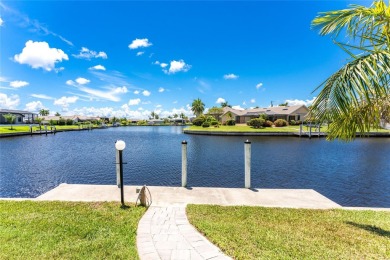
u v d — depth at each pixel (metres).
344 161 14.80
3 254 2.96
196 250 3.15
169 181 10.54
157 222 4.03
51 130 43.53
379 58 2.93
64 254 3.00
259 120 42.16
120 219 4.11
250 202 5.17
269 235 3.56
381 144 23.47
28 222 3.91
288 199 5.38
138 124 101.56
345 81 2.98
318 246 3.25
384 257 2.99
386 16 3.16
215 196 5.52
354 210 4.74
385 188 9.34
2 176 11.44
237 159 15.59
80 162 14.99
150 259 2.94
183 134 40.97
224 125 52.56
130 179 10.88
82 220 4.03
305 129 37.53
